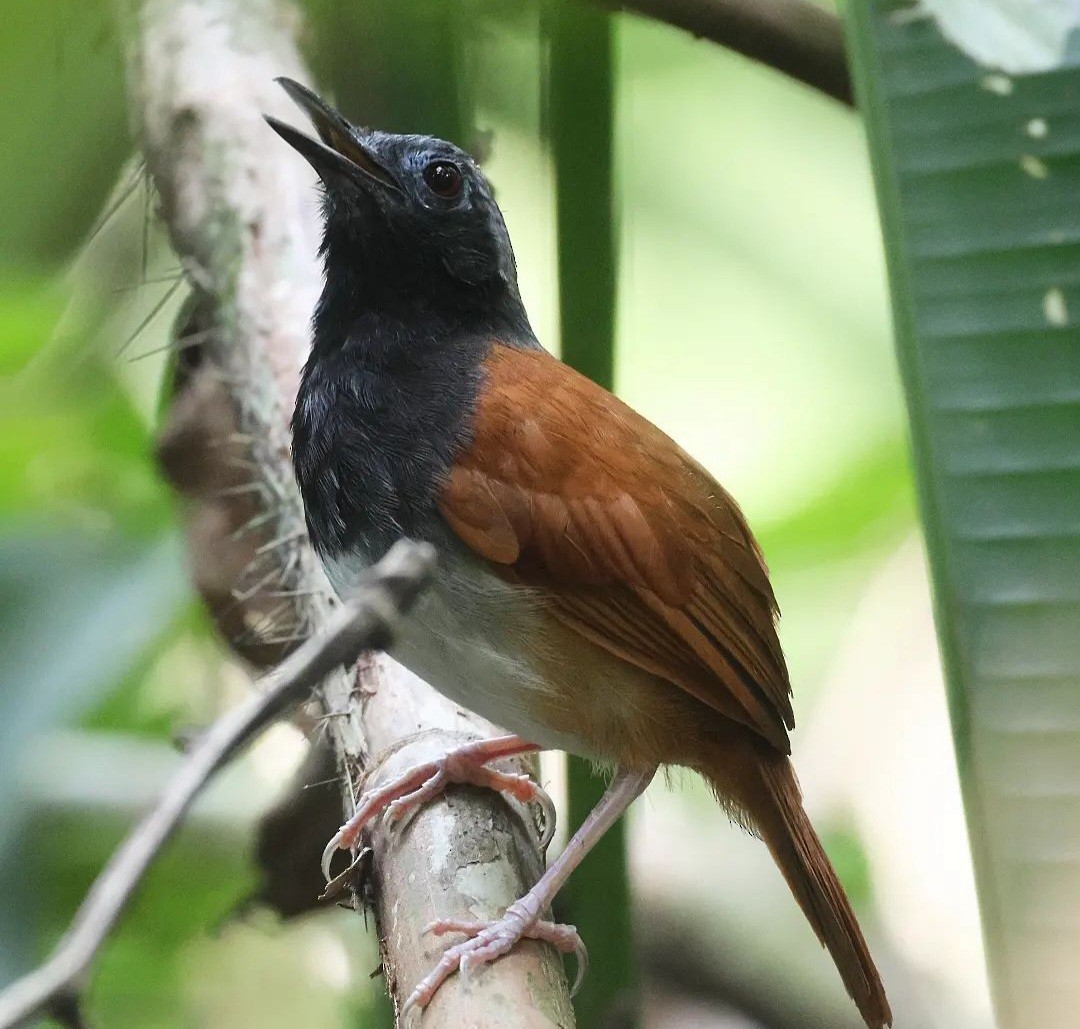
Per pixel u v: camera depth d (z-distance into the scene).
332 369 6.38
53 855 7.24
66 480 7.69
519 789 6.15
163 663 8.08
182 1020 8.33
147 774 7.46
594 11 6.49
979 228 4.58
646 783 6.33
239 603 6.95
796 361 10.90
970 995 9.62
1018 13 4.76
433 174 6.62
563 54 6.53
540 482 6.00
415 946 5.15
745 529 6.56
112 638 6.83
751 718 6.32
